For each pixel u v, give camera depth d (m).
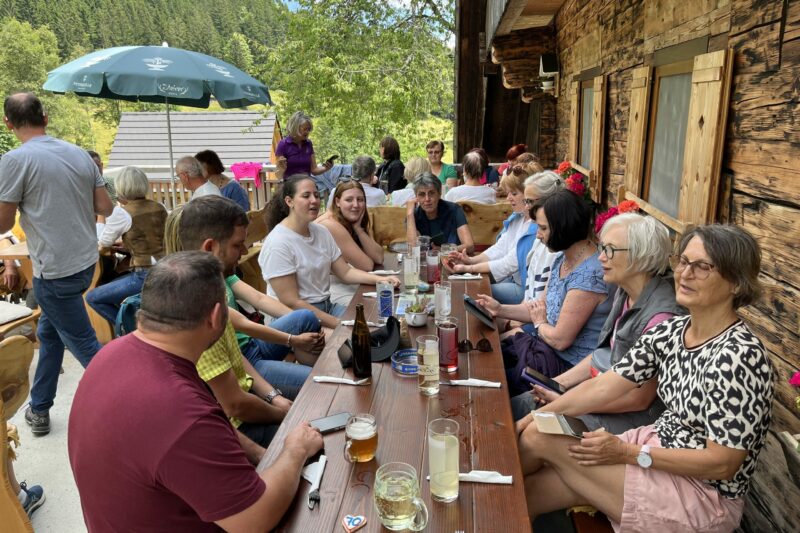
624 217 2.14
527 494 1.90
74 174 3.29
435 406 1.84
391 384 2.01
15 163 3.10
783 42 1.72
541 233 2.68
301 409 1.85
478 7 8.70
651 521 1.65
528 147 9.62
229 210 2.20
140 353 1.37
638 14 3.38
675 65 2.68
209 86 5.46
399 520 1.28
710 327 1.65
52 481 2.94
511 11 4.25
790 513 1.71
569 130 5.92
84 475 1.31
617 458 1.67
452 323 2.10
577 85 5.27
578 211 2.59
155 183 8.98
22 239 5.28
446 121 21.12
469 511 1.34
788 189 1.71
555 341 2.63
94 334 3.52
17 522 1.97
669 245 2.07
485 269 3.66
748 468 1.62
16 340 2.24
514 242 3.85
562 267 2.77
